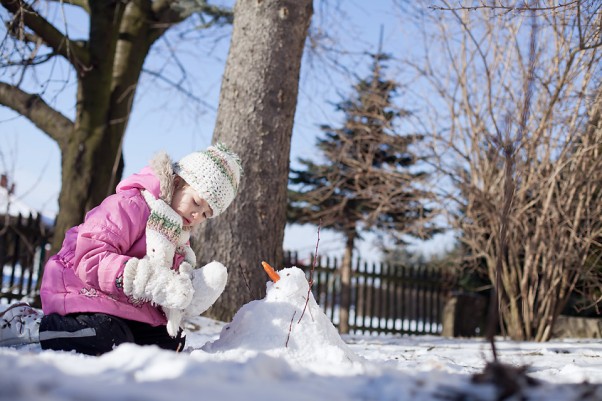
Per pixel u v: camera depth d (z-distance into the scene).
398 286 11.66
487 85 7.02
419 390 1.23
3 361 1.24
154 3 10.06
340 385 1.30
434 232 10.42
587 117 6.26
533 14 1.87
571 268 6.66
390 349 4.24
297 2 5.84
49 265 2.71
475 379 1.36
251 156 5.62
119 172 9.44
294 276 2.53
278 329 2.37
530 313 6.77
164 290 2.47
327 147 10.79
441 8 3.97
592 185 6.50
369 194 9.68
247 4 5.89
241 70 5.77
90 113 9.19
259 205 5.58
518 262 7.08
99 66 9.23
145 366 1.31
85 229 2.55
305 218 11.71
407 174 9.20
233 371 1.31
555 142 6.58
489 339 1.61
